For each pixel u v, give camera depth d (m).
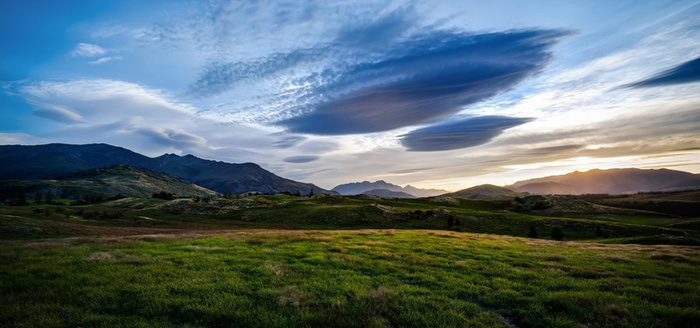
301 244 21.75
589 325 8.23
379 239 26.83
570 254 20.88
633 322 8.55
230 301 9.20
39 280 10.80
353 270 14.23
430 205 143.62
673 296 10.77
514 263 17.09
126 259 14.50
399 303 9.59
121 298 9.38
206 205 130.12
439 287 11.84
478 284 12.38
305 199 154.88
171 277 11.78
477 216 95.94
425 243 24.66
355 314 8.47
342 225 92.44
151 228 70.50
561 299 9.98
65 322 7.68
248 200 139.00
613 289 11.75
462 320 8.49
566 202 139.75
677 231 71.38
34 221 51.53
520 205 145.38
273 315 8.27
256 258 16.05
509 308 9.85
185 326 7.68
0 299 8.83
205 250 18.19
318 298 9.79
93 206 140.38
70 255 15.42
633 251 23.75
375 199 156.38
